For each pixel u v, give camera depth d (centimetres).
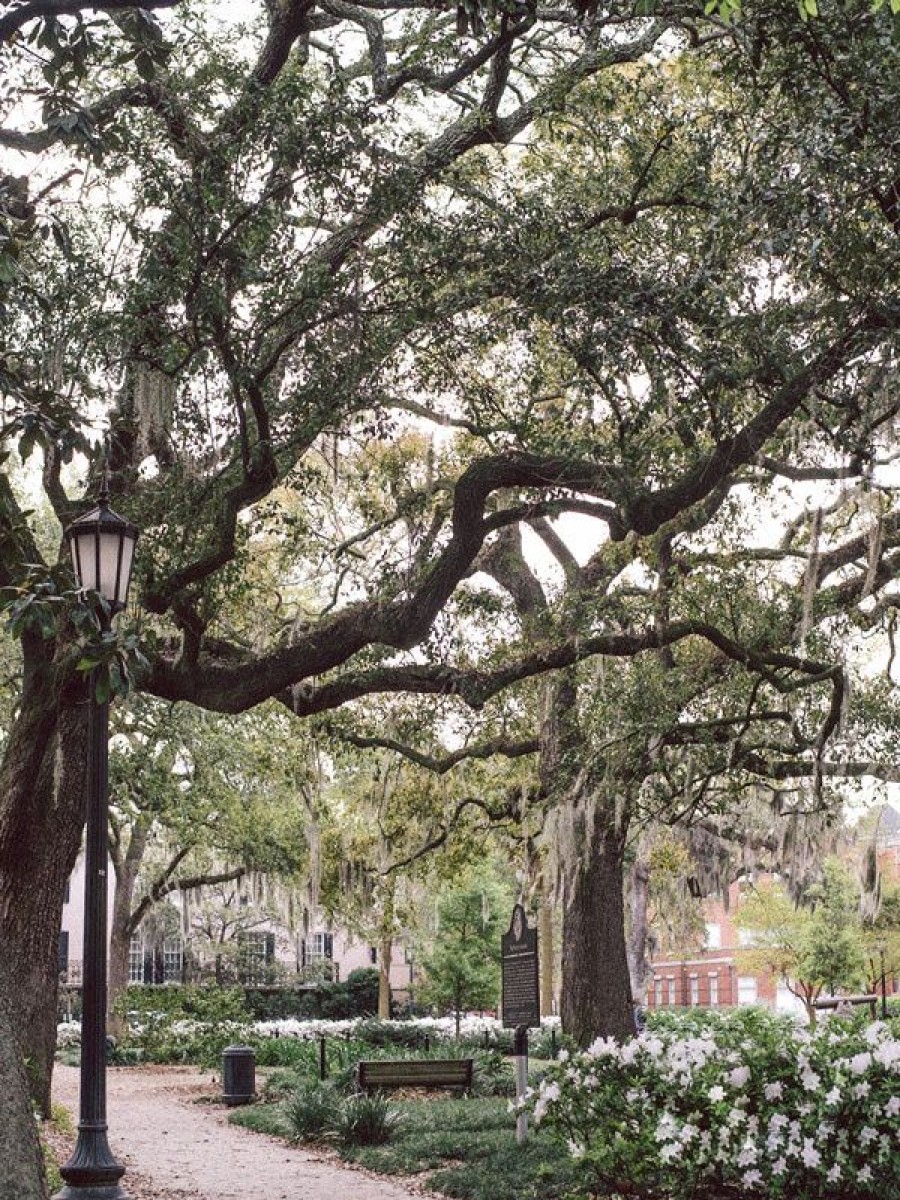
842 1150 884
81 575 1019
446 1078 2072
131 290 1400
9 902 1549
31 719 1537
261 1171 1477
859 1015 1022
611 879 2156
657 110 1662
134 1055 3488
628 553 1916
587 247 1488
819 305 1401
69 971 5762
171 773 3400
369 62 1848
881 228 1291
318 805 3098
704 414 1441
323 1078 2469
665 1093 948
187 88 1493
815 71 1235
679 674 1958
